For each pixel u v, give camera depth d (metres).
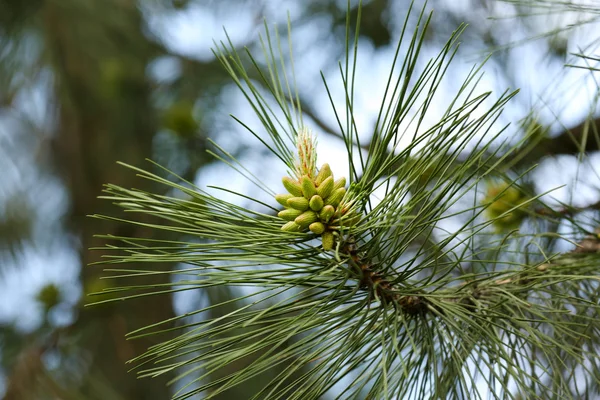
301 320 0.76
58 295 1.44
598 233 0.89
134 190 0.78
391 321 0.80
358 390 0.78
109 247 0.74
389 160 0.75
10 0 1.45
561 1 0.92
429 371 0.79
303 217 0.76
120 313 1.44
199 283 0.75
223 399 1.36
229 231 0.77
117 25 1.52
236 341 0.76
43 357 1.38
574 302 0.87
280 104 0.79
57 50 1.53
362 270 0.78
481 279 0.81
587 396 0.87
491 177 0.99
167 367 0.75
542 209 0.95
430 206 0.75
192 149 1.49
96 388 1.37
